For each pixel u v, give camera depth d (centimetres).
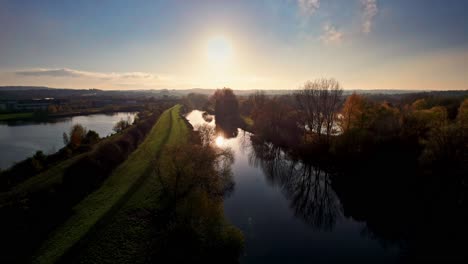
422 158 3488
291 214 2931
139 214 2331
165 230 2108
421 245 2350
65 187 2570
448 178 3250
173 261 1816
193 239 1997
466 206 2898
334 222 2798
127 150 4309
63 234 2008
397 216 2877
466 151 3092
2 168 3959
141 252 1870
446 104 6469
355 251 2273
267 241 2375
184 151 2586
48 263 1683
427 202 3109
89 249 1847
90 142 4547
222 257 1959
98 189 2866
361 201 3291
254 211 2955
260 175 4188
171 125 7075
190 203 2234
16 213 1978
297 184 3866
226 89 9281
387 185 3628
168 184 2612
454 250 2248
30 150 5128
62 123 9175
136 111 14250
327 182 3975
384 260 2150
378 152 4159
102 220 2191
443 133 3309
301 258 2147
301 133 5797
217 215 2180
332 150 4359
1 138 6316
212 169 2764
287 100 9419
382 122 4403
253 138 6494
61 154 3744
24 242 1827
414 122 4262
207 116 10988
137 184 2938
